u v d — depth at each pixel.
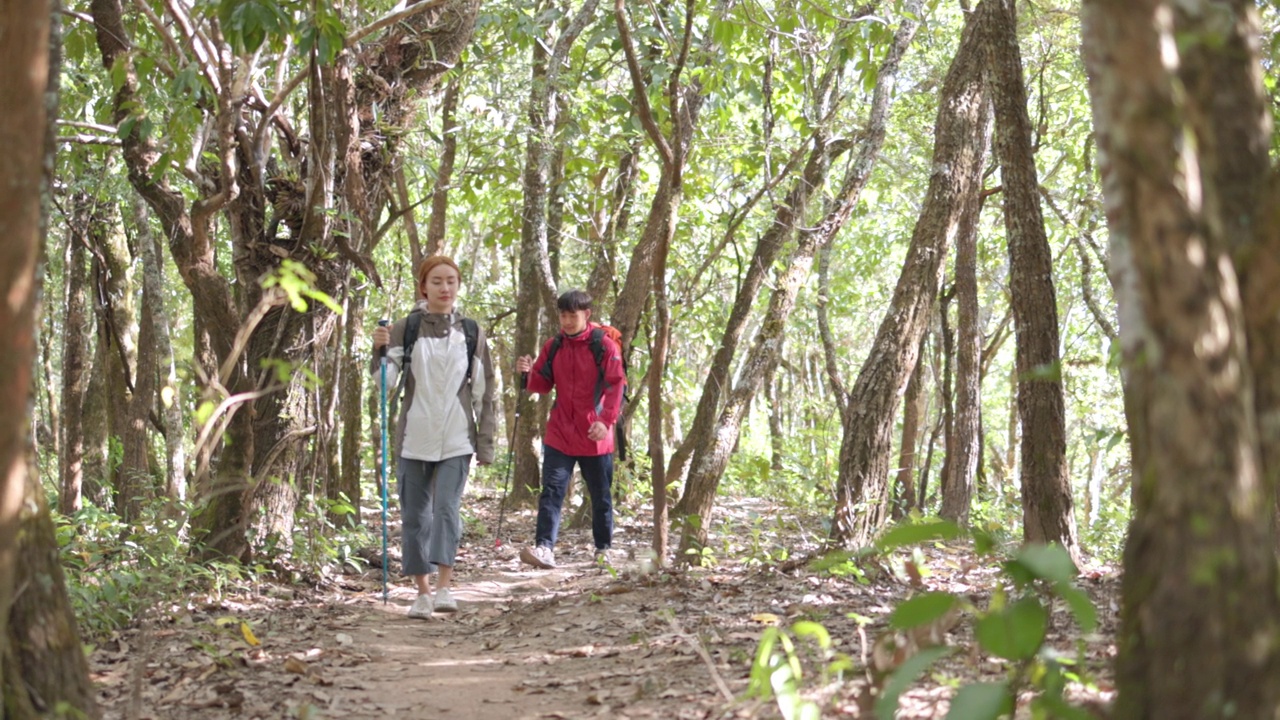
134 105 6.16
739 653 4.43
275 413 7.00
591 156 11.91
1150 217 2.02
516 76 12.88
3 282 2.29
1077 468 19.14
